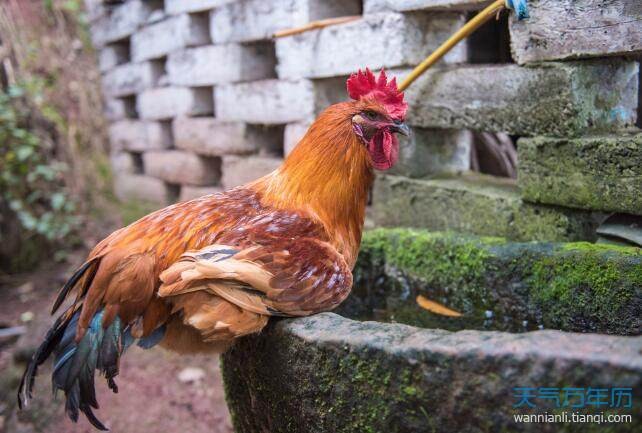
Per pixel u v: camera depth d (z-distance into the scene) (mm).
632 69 2857
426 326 2852
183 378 3912
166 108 6023
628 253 2387
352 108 2520
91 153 7527
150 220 2248
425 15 3422
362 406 1868
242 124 4969
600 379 1455
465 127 3250
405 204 3721
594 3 2557
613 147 2582
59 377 2023
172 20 5559
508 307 2742
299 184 2463
